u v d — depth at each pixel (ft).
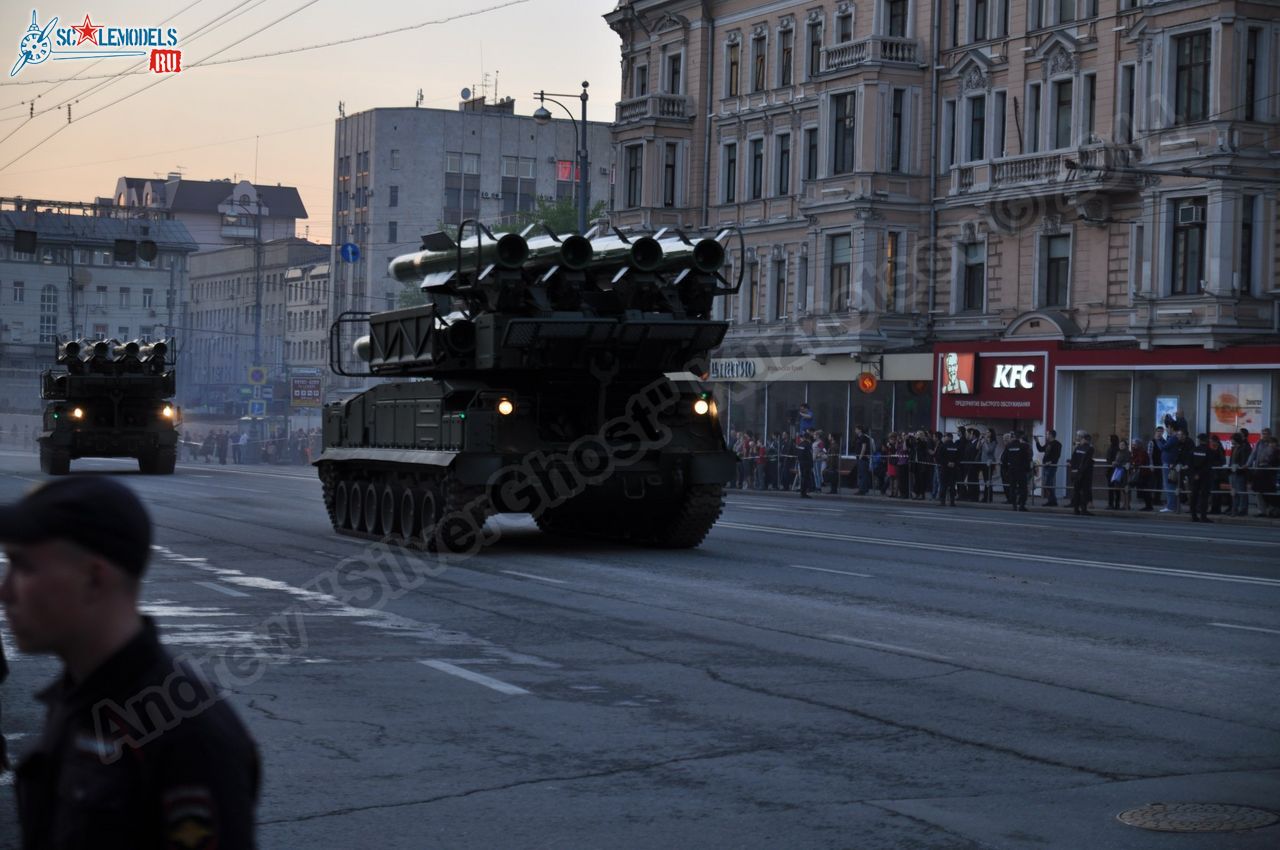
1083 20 122.11
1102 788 22.57
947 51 137.69
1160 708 28.89
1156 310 113.29
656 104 169.48
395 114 362.74
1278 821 20.65
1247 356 107.14
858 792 22.27
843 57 143.54
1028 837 19.84
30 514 8.16
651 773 23.47
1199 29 110.83
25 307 386.11
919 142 140.36
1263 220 109.81
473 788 22.49
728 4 165.89
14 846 18.72
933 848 19.33
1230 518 95.71
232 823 8.00
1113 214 118.73
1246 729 27.02
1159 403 114.52
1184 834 19.98
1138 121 115.75
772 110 157.89
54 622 8.19
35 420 350.02
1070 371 120.26
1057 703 29.32
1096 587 49.65
